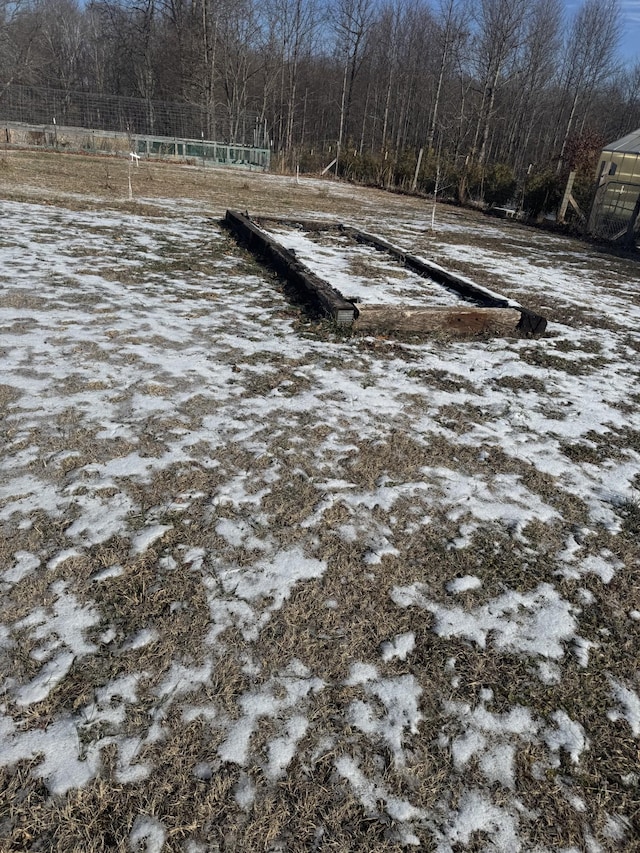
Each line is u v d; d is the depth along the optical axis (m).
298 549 2.29
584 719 1.72
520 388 4.12
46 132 25.70
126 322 4.53
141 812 1.38
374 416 3.44
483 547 2.42
